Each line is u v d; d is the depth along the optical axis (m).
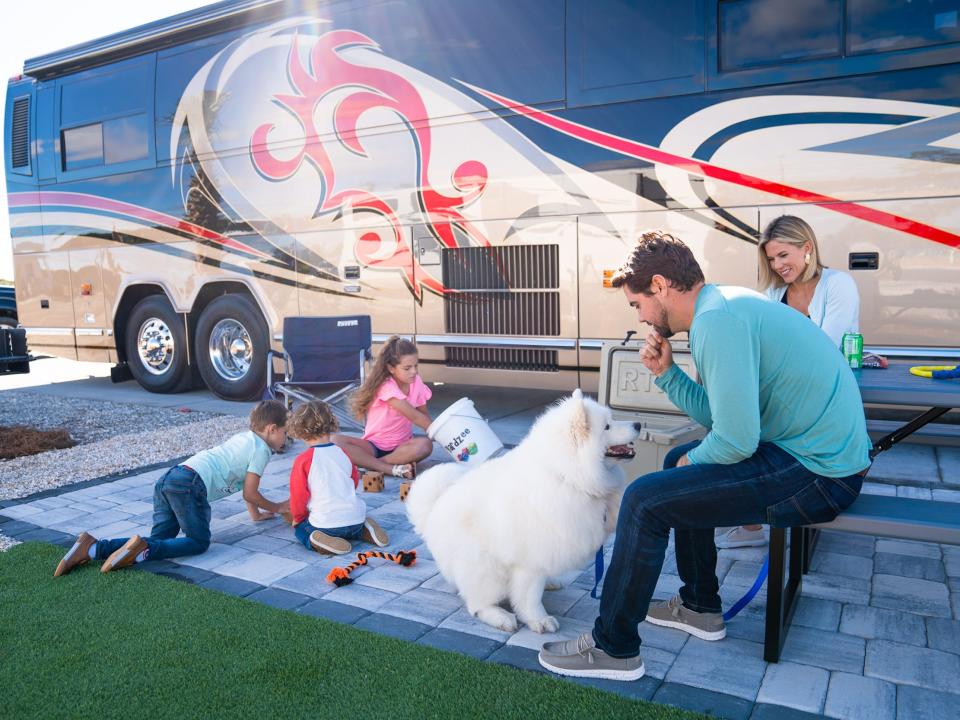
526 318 6.83
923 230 5.22
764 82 5.64
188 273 9.11
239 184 8.53
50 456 6.45
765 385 2.46
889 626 3.13
